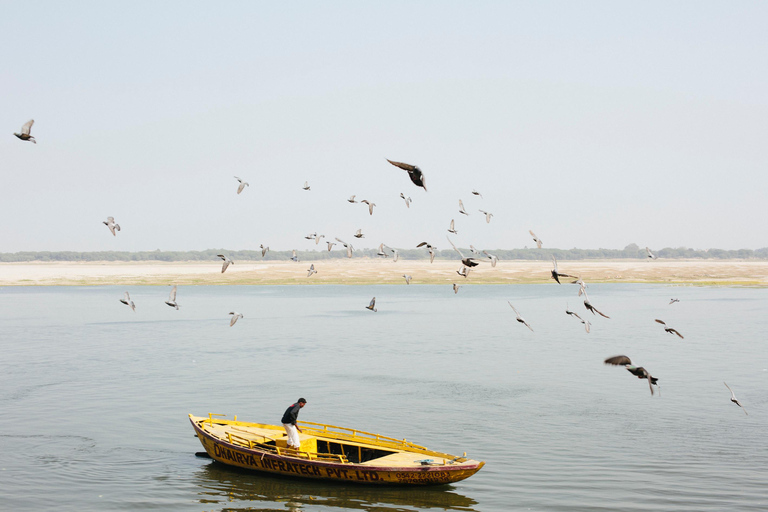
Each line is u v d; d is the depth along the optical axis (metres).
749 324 77.94
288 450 27.08
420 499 24.44
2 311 96.75
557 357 54.44
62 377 45.62
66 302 115.12
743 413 35.78
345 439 29.09
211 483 26.11
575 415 35.59
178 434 32.34
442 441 30.94
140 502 24.03
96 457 28.84
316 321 82.94
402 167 14.31
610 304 108.19
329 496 24.81
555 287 164.12
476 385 43.31
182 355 55.38
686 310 96.38
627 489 24.88
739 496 24.17
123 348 59.31
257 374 46.91
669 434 32.00
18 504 23.66
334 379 45.22
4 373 47.03
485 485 25.50
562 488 25.05
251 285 175.75
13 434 31.94
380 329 74.25
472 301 117.44
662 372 47.41
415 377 45.91
